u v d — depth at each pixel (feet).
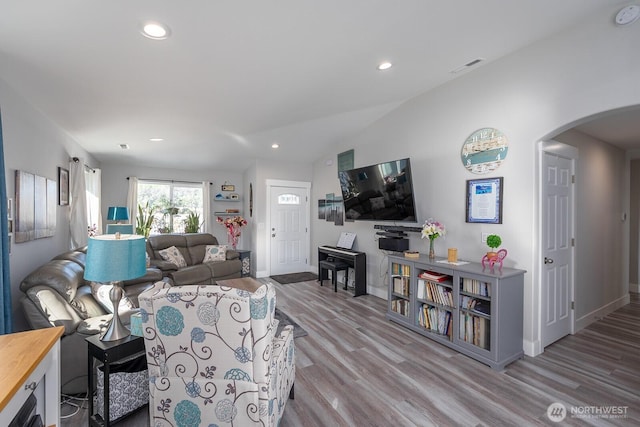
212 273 15.31
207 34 6.17
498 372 7.79
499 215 9.32
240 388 4.46
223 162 19.62
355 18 6.26
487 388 7.07
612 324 11.05
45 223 9.56
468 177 10.32
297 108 11.68
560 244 9.60
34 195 8.71
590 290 11.19
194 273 14.57
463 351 8.77
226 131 13.74
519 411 6.25
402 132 13.01
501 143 9.30
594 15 7.32
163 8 5.23
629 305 13.32
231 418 4.53
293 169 20.22
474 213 10.06
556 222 9.42
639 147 12.91
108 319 6.93
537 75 8.43
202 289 4.28
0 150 6.15
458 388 7.07
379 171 12.51
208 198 20.92
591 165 11.24
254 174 19.42
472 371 7.84
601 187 11.83
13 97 7.63
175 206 20.47
